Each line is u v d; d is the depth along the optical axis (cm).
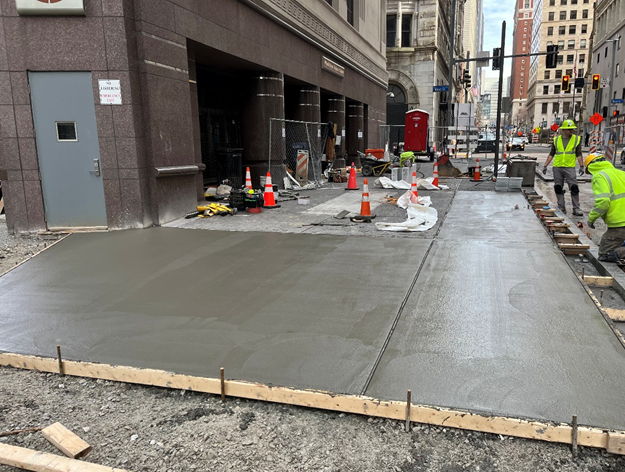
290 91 1786
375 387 337
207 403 345
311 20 1684
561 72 11975
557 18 11750
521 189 1405
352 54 2206
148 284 574
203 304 505
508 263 619
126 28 821
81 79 827
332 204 1161
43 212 866
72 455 287
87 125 843
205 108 1541
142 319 471
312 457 287
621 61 5084
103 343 423
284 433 309
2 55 808
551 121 12300
